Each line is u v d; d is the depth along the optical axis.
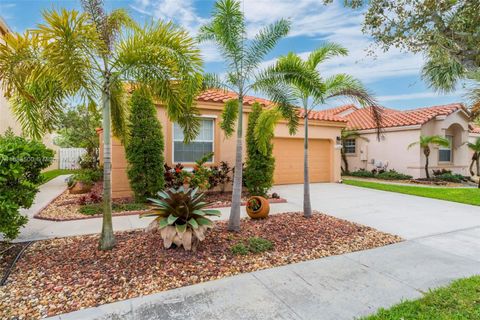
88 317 2.62
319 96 5.30
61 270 3.54
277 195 9.19
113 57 4.18
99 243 4.32
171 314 2.69
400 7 7.46
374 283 3.35
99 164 14.57
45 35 3.42
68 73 3.58
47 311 2.69
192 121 5.41
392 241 4.95
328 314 2.70
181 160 9.42
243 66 5.43
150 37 4.14
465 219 6.63
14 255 4.05
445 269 3.76
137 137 7.56
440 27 6.98
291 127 6.23
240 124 5.41
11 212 3.70
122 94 5.21
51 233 5.18
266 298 3.00
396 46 7.98
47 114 4.77
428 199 9.38
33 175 4.37
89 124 15.97
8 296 2.94
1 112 9.90
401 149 15.52
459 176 14.89
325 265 3.88
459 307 2.76
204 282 3.34
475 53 6.46
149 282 3.28
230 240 4.70
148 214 4.46
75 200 8.44
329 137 13.55
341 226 5.83
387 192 10.82
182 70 4.21
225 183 9.91
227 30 5.04
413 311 2.71
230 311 2.75
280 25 5.37
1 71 3.82
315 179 13.47
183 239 4.09
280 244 4.64
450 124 15.48
